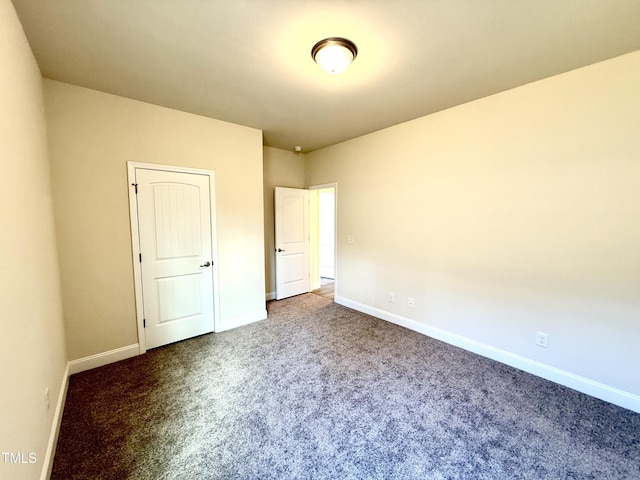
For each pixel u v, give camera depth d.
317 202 5.25
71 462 1.49
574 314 2.14
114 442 1.62
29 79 1.67
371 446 1.60
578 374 2.14
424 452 1.55
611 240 1.97
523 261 2.39
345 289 4.23
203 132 3.03
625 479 1.40
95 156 2.41
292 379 2.28
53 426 1.60
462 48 1.81
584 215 2.07
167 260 2.87
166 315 2.89
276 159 4.56
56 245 2.20
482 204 2.63
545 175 2.24
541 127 2.24
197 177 3.02
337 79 2.21
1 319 0.98
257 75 2.15
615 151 1.94
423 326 3.19
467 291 2.78
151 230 2.75
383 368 2.45
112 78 2.19
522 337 2.42
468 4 1.43
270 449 1.58
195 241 3.05
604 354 2.02
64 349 2.21
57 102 2.22
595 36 1.69
